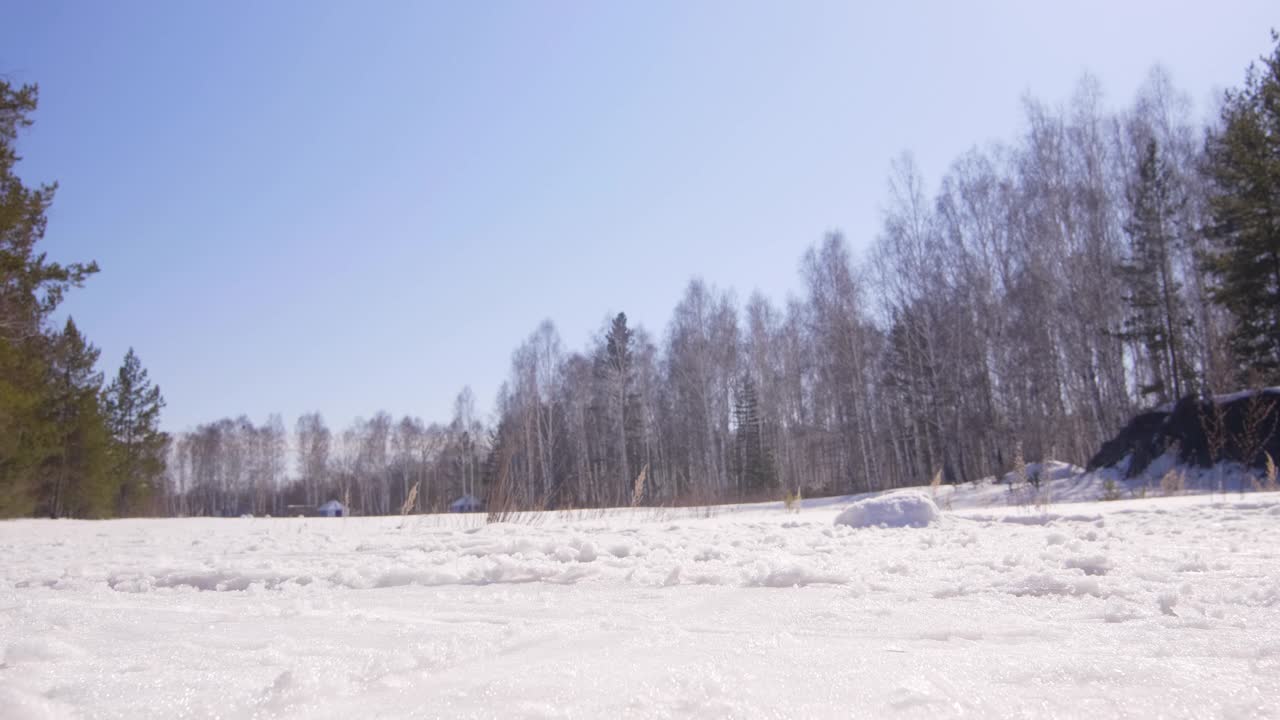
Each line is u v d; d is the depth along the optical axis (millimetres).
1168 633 1995
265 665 1732
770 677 1547
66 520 13078
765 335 35156
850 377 28625
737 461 35656
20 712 1288
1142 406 23047
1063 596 2646
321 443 59625
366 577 3467
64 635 2139
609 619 2367
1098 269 22531
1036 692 1430
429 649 1845
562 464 34750
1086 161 23859
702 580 3248
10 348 15703
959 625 2168
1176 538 4688
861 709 1329
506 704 1359
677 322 36156
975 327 24672
